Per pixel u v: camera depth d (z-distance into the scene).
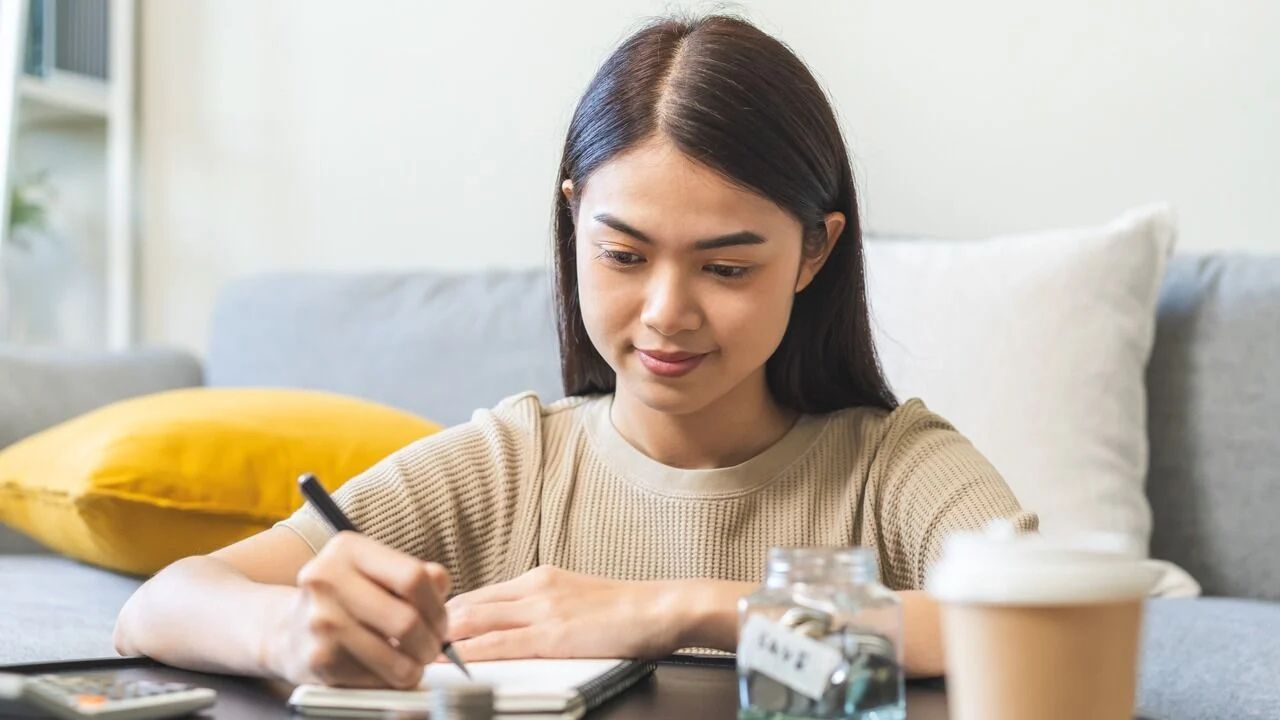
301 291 2.27
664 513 1.14
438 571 0.73
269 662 0.78
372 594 0.72
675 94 0.94
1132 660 0.56
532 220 2.42
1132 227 1.75
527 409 1.23
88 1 2.74
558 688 0.70
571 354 1.23
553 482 1.18
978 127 2.11
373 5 2.54
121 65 2.72
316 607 0.72
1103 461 1.69
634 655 0.85
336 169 2.58
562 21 2.39
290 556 1.04
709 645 0.86
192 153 2.70
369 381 2.16
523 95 2.43
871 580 0.64
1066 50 2.06
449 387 2.10
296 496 1.65
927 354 1.78
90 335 2.72
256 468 1.63
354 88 2.56
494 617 0.87
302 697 0.70
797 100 0.98
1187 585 1.66
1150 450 1.79
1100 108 2.04
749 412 1.14
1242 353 1.74
